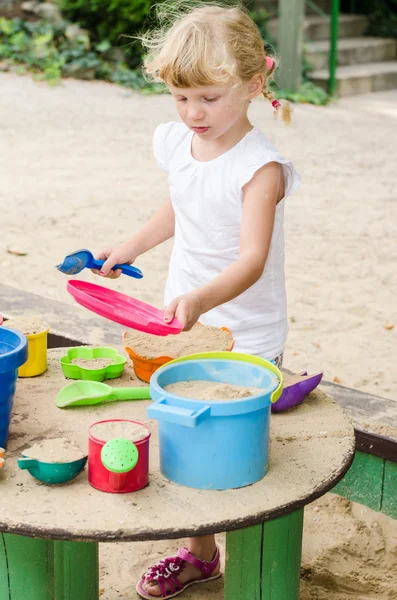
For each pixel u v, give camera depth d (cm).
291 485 166
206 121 208
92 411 193
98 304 183
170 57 202
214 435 161
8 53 1137
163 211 254
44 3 1187
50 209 627
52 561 178
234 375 184
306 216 644
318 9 1291
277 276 245
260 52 220
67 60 1133
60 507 156
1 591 177
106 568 264
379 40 1323
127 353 224
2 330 182
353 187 728
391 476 267
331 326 452
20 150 796
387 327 452
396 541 275
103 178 716
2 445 174
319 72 1188
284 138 893
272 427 190
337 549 271
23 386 205
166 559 254
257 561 188
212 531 152
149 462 173
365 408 286
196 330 222
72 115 945
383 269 538
